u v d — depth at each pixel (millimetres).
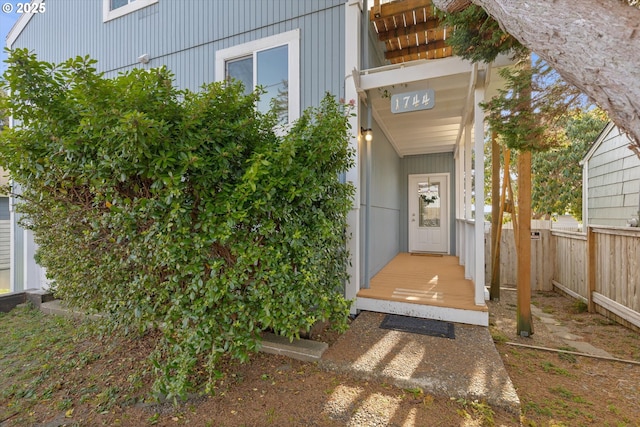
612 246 3977
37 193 2709
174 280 2209
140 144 2016
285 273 2381
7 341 3383
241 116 2709
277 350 2834
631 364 2807
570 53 1455
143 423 2014
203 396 2264
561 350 3076
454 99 4426
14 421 2066
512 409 2010
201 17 4887
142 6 5379
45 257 3004
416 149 7395
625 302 3736
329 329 3246
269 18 4398
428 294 3846
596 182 6582
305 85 4164
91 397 2303
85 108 2303
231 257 2482
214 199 2350
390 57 5754
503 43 2643
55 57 6547
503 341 3309
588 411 2131
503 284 5953
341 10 3994
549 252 5668
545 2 1504
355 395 2223
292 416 2023
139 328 2453
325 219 2738
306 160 2658
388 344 2875
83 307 2939
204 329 2178
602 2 1383
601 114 3709
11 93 2375
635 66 1277
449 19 2602
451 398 2137
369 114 4113
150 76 2375
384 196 5895
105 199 2354
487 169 12281
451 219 7535
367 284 4105
